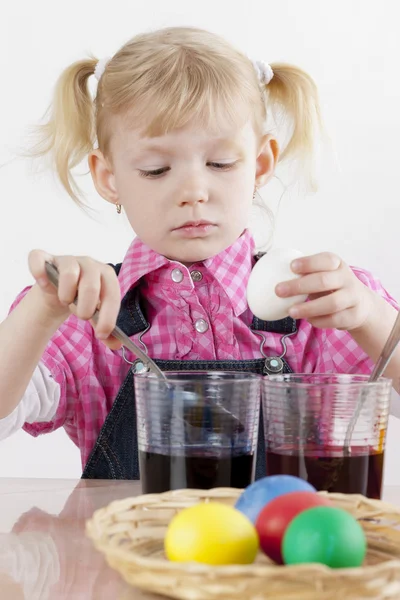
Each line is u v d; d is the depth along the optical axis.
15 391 1.43
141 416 0.97
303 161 1.94
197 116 1.43
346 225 2.92
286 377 1.00
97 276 1.11
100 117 1.60
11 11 2.90
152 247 1.53
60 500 1.15
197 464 0.93
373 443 0.93
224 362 1.60
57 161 1.88
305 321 1.70
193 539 0.73
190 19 2.90
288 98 1.86
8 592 0.76
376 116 2.90
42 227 2.91
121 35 2.90
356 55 2.90
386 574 0.66
